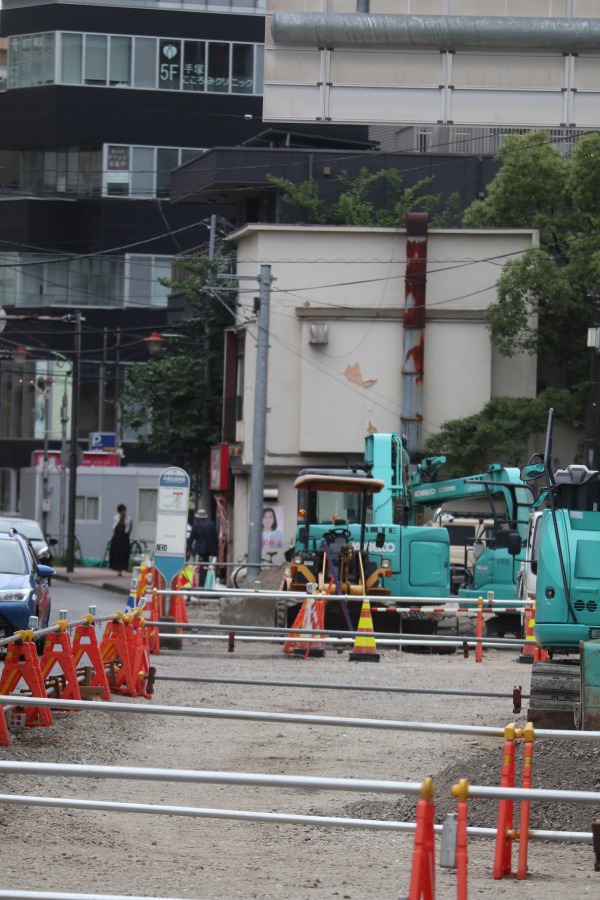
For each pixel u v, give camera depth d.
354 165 71.81
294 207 71.00
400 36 64.12
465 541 55.53
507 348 62.53
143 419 78.19
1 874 13.34
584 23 64.25
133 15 112.00
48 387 110.56
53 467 84.06
